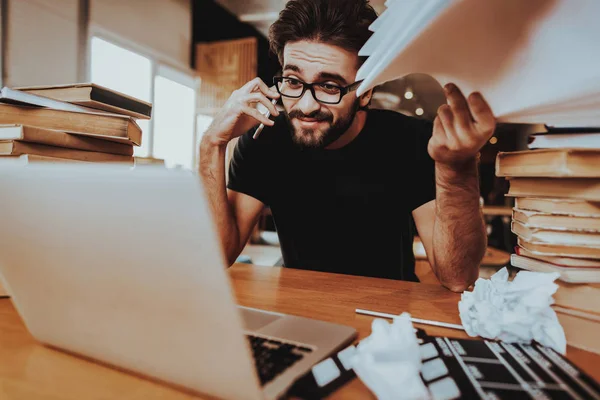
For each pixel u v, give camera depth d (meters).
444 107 0.51
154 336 0.35
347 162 1.21
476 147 0.52
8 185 0.36
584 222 0.54
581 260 0.55
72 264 0.36
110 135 0.80
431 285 0.85
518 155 0.61
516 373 0.40
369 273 1.24
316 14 0.91
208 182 1.03
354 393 0.38
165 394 0.38
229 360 0.31
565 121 0.46
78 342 0.42
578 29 0.35
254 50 6.06
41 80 3.96
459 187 0.73
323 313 0.64
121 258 0.33
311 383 0.38
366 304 0.69
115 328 0.37
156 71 5.70
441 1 0.32
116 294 0.35
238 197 1.26
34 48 3.86
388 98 7.88
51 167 0.33
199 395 0.37
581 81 0.37
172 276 0.31
